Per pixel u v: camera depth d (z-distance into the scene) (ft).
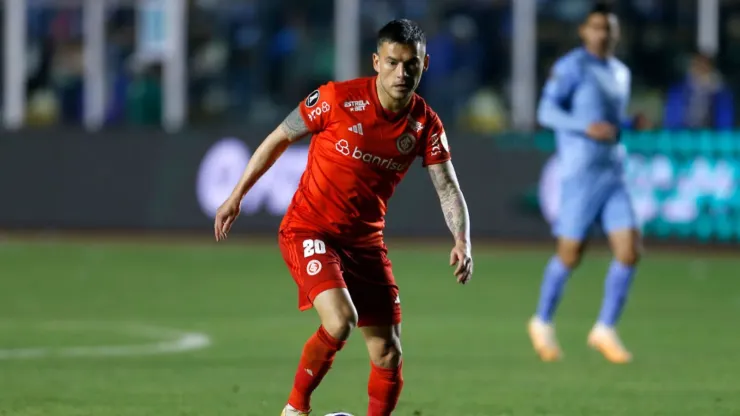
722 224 203.00
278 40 234.17
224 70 236.22
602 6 115.55
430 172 72.38
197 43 236.63
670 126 213.05
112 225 223.71
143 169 222.89
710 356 114.21
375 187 71.41
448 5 228.43
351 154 70.54
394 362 72.23
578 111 114.73
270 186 218.18
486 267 188.24
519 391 94.17
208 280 173.27
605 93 114.52
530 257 200.03
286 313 143.23
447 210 71.67
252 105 236.22
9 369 104.42
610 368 106.83
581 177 113.80
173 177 221.87
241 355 112.98
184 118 237.45
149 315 141.28
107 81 239.91
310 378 71.46
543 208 209.36
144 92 237.86
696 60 209.15
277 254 203.31
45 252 204.13
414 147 71.15
